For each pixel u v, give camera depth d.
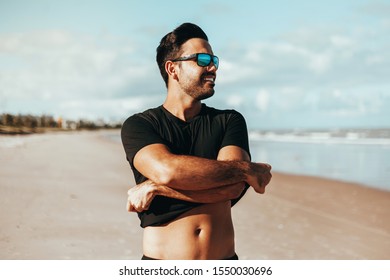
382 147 35.47
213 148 1.88
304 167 21.42
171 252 1.82
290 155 29.06
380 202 11.62
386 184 14.93
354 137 57.00
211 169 1.71
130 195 1.81
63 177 13.81
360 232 8.16
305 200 11.87
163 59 1.92
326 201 11.72
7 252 5.64
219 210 1.87
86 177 14.28
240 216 9.45
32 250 5.79
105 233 6.84
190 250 1.80
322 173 18.64
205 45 1.87
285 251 6.67
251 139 57.50
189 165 1.70
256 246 6.91
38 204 8.83
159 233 1.84
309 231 8.15
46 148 31.67
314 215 9.77
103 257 5.59
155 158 1.74
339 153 29.95
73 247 6.01
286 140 53.03
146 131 1.83
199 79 1.84
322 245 7.13
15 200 9.06
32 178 12.88
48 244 6.08
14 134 57.62
